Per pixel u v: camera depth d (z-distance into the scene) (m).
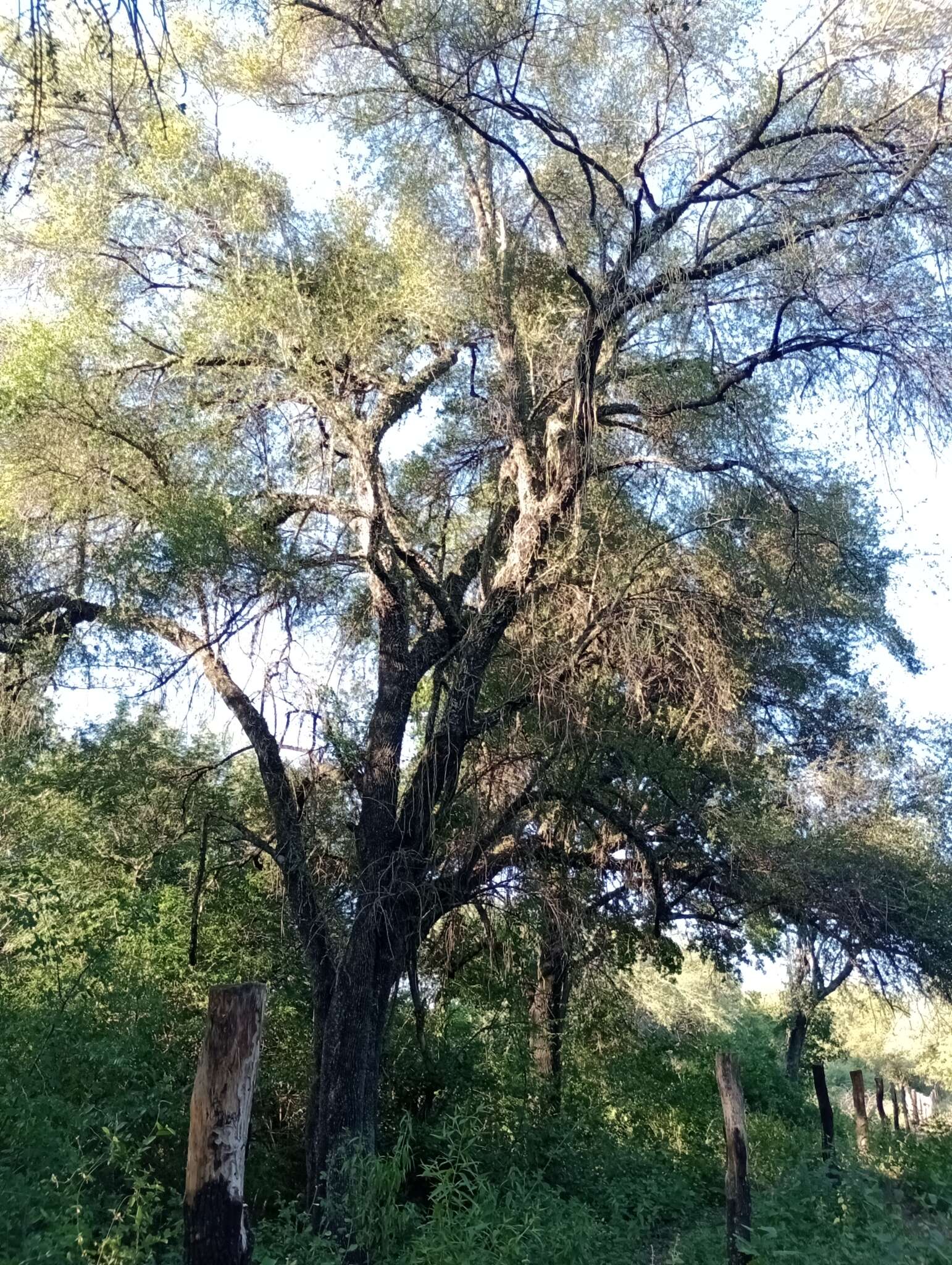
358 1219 8.33
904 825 13.49
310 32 12.88
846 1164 11.45
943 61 11.30
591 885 14.06
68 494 12.46
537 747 12.33
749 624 13.26
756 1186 13.65
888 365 12.02
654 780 13.41
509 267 13.17
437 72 12.06
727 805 13.41
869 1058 36.53
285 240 13.53
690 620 12.48
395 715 12.62
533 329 13.02
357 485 12.97
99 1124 8.46
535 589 12.27
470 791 12.62
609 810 13.42
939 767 14.92
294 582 12.29
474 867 12.41
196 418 12.76
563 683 11.94
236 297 12.15
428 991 14.91
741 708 14.31
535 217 13.79
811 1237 8.57
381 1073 13.38
